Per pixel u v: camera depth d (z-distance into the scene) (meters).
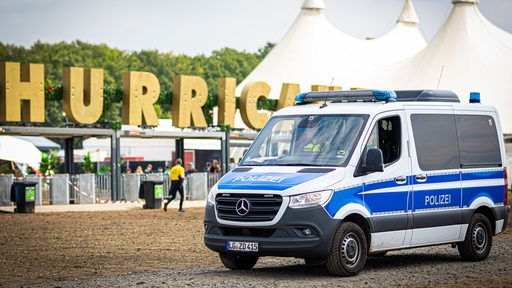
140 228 20.81
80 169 52.56
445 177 12.77
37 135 32.25
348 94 12.62
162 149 52.69
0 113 30.34
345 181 11.25
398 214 11.93
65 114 32.06
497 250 15.01
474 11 55.28
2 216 25.12
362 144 11.59
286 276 11.33
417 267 12.48
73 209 28.44
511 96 50.75
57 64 120.50
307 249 10.86
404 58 62.03
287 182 11.09
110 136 32.94
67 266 13.36
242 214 11.12
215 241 11.40
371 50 61.34
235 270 12.21
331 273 11.15
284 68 56.72
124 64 130.38
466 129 13.38
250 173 11.65
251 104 37.62
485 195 13.54
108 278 11.53
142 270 12.69
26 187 26.69
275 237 10.95
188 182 34.69
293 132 12.16
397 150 12.12
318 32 58.94
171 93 35.41
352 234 11.24
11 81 30.28
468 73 52.25
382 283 10.45
